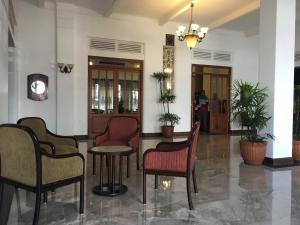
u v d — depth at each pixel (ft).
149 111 28.84
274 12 16.11
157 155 10.05
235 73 32.94
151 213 9.34
